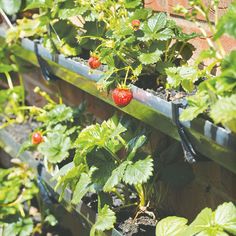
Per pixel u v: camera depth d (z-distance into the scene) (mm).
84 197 3002
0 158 5059
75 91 3791
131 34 2592
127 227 2691
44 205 3924
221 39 2553
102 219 2584
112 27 2842
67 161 3301
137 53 2627
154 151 2846
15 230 3838
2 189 3947
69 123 3377
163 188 2928
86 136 2670
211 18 2576
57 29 3258
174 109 2246
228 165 2072
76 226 3748
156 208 2867
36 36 3795
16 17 4332
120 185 3016
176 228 2322
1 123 4441
